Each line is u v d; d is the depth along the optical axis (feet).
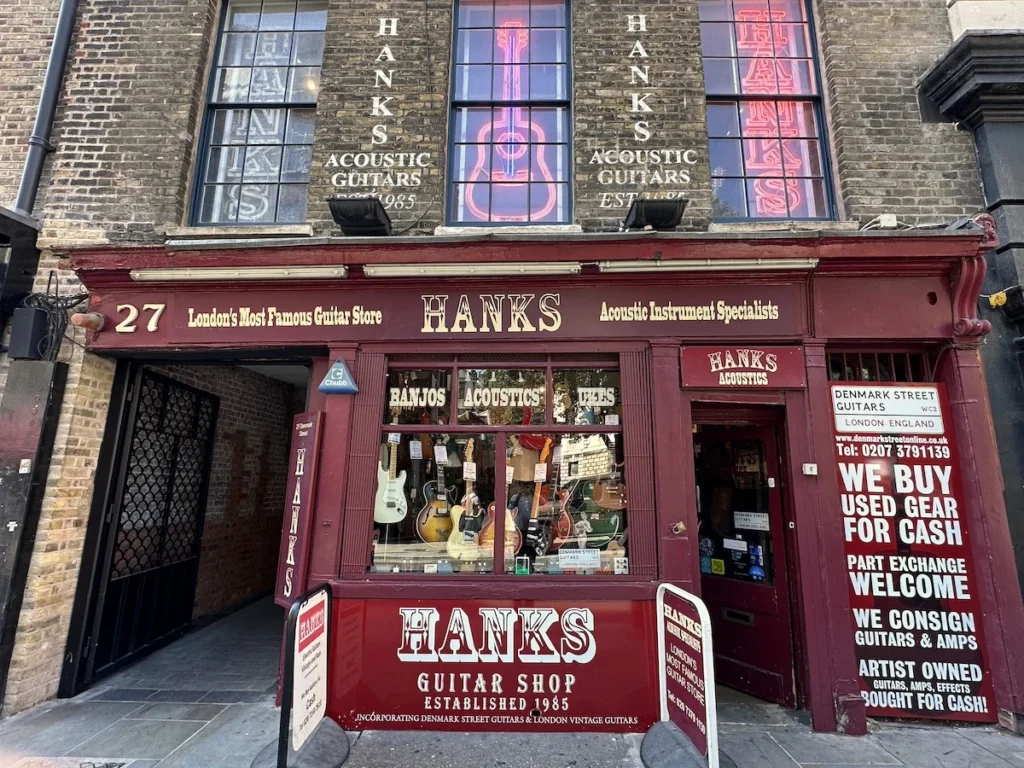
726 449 16.17
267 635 19.81
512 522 14.24
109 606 15.92
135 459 16.99
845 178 15.53
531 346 14.53
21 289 15.10
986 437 13.76
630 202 15.46
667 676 12.22
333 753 11.32
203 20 17.11
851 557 13.71
